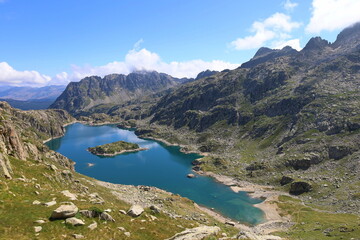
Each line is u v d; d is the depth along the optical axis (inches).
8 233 1200.2
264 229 3796.8
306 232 3297.2
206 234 1486.2
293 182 5511.8
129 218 1795.0
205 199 5339.6
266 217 4407.0
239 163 7819.9
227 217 4426.7
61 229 1342.3
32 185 1987.0
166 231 1737.2
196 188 6063.0
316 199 4877.0
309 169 6279.5
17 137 3056.1
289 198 5118.1
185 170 7691.9
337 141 6860.2
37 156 3885.3
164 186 6240.2
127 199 3533.5
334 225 3415.4
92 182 4207.7
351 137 6761.8
